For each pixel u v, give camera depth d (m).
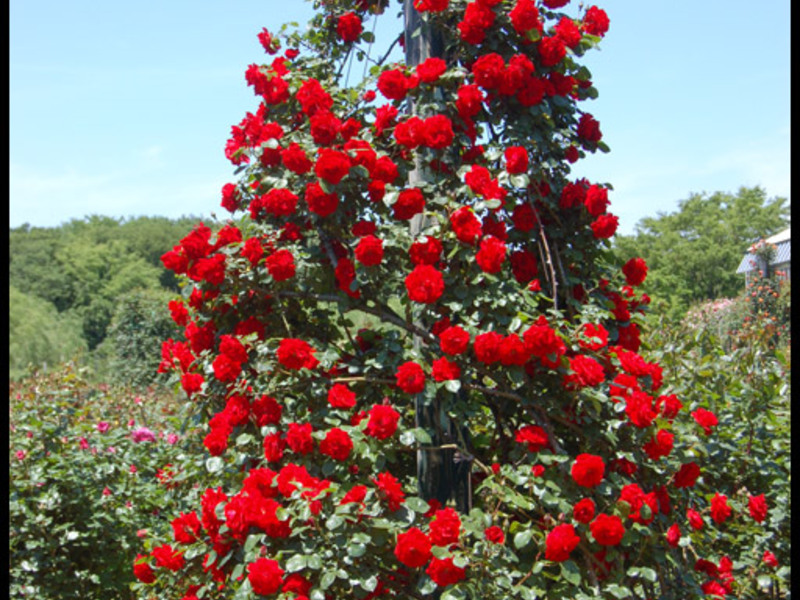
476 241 2.62
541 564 2.34
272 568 2.28
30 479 4.20
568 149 3.00
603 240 2.93
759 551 3.61
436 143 2.70
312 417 2.65
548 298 2.77
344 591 2.45
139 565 3.10
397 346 2.67
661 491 2.73
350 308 2.73
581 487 2.51
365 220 2.83
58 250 42.44
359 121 3.08
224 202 3.24
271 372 2.75
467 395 2.71
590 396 2.49
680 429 2.90
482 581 2.32
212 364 2.79
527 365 2.60
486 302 2.59
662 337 4.55
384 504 2.40
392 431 2.44
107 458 4.68
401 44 3.32
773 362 4.16
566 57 2.93
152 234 46.66
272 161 2.97
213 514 2.59
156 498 4.74
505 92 2.78
